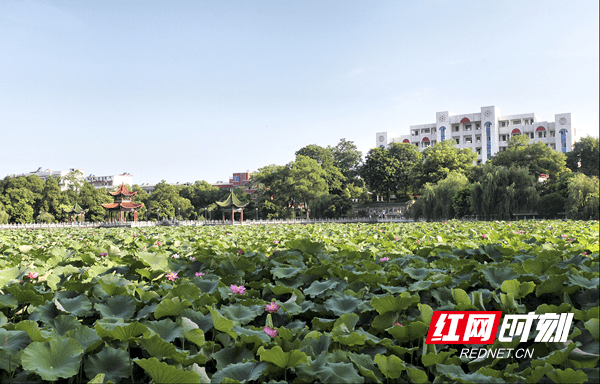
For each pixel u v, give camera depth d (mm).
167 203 99375
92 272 5656
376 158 91812
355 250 8258
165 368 2799
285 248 9445
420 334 3781
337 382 2982
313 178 80625
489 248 7336
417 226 22969
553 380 3055
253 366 3229
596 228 16609
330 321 4121
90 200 92625
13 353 3182
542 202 46625
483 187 49375
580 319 3941
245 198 98688
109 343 3506
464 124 105875
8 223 80250
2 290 4918
